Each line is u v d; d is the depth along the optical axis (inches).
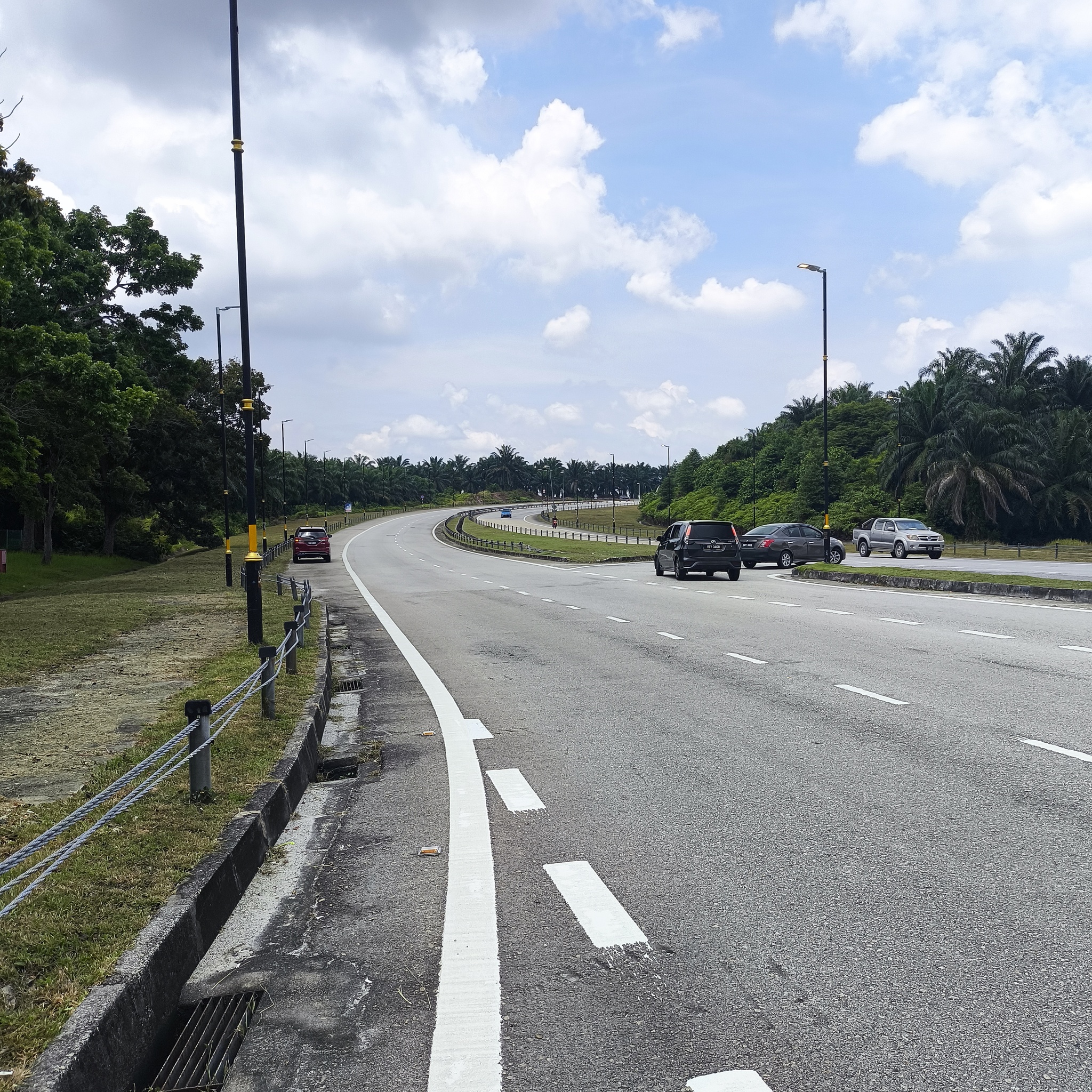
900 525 1673.2
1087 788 233.1
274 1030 134.3
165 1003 142.0
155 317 1486.2
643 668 459.5
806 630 578.6
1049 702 336.8
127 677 427.5
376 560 2048.5
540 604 858.1
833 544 1437.0
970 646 484.7
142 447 2084.2
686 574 1123.3
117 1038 125.4
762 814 222.8
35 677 433.4
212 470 2203.5
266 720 317.1
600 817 226.2
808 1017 130.4
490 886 185.0
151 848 188.9
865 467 3289.9
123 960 139.6
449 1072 121.0
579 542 2738.7
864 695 364.2
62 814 214.8
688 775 260.2
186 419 2062.0
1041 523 2591.0
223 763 258.7
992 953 147.5
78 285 1261.1
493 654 536.4
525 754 293.6
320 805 251.6
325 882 193.3
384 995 143.0
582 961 150.6
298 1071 123.2
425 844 213.5
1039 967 142.4
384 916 173.5
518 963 150.8
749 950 151.8
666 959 150.3
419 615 799.7
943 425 2792.8
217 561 1948.8
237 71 501.4
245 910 180.2
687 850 200.2
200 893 167.3
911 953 148.3
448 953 155.9
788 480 3698.3
